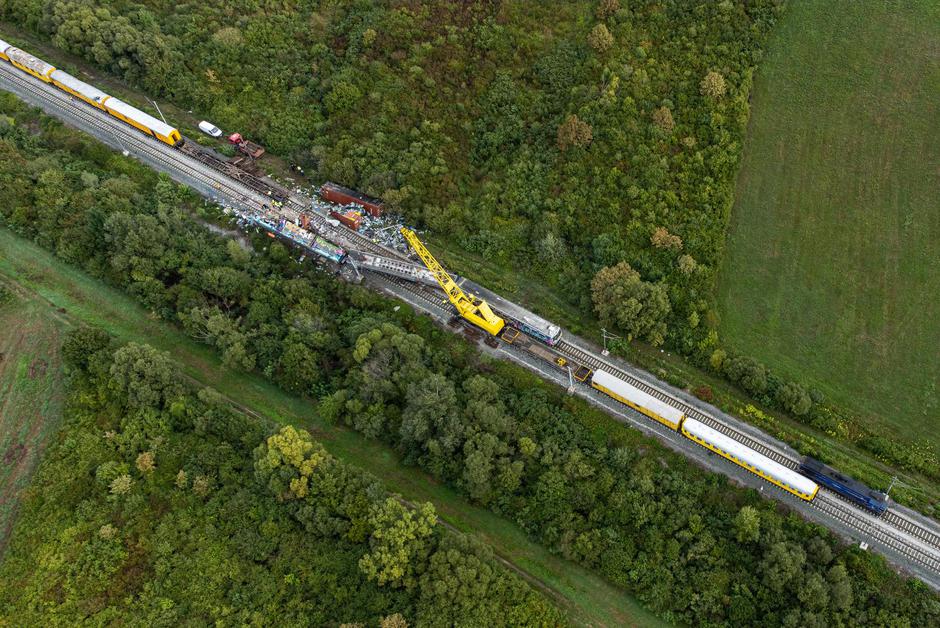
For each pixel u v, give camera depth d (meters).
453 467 123.31
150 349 129.75
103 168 162.62
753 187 149.12
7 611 106.62
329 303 145.62
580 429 126.62
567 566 118.56
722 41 159.25
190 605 107.75
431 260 138.12
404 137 159.12
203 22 175.75
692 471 122.31
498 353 137.75
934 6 161.88
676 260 141.00
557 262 145.88
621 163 149.00
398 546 108.69
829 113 154.50
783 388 126.75
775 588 108.06
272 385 138.88
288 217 155.00
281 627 106.06
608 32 158.00
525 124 156.75
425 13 166.38
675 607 111.31
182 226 151.12
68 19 172.12
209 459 121.62
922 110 152.00
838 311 136.75
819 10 164.38
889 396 128.38
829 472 116.62
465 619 105.19
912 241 140.50
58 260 150.38
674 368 134.75
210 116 169.75
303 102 166.88
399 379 129.88
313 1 176.38
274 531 114.75
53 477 119.50
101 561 110.69
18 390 133.25
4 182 150.50
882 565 110.12
